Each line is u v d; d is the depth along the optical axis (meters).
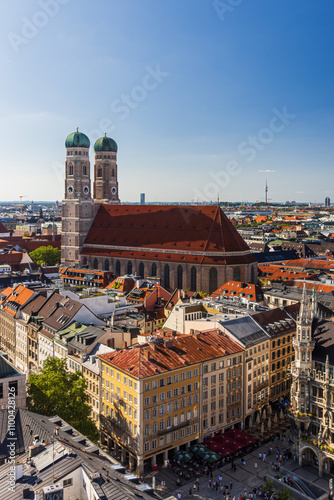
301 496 89.19
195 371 105.31
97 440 99.31
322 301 171.75
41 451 67.56
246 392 117.38
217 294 190.75
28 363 158.62
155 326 171.88
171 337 119.81
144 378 95.81
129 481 65.81
